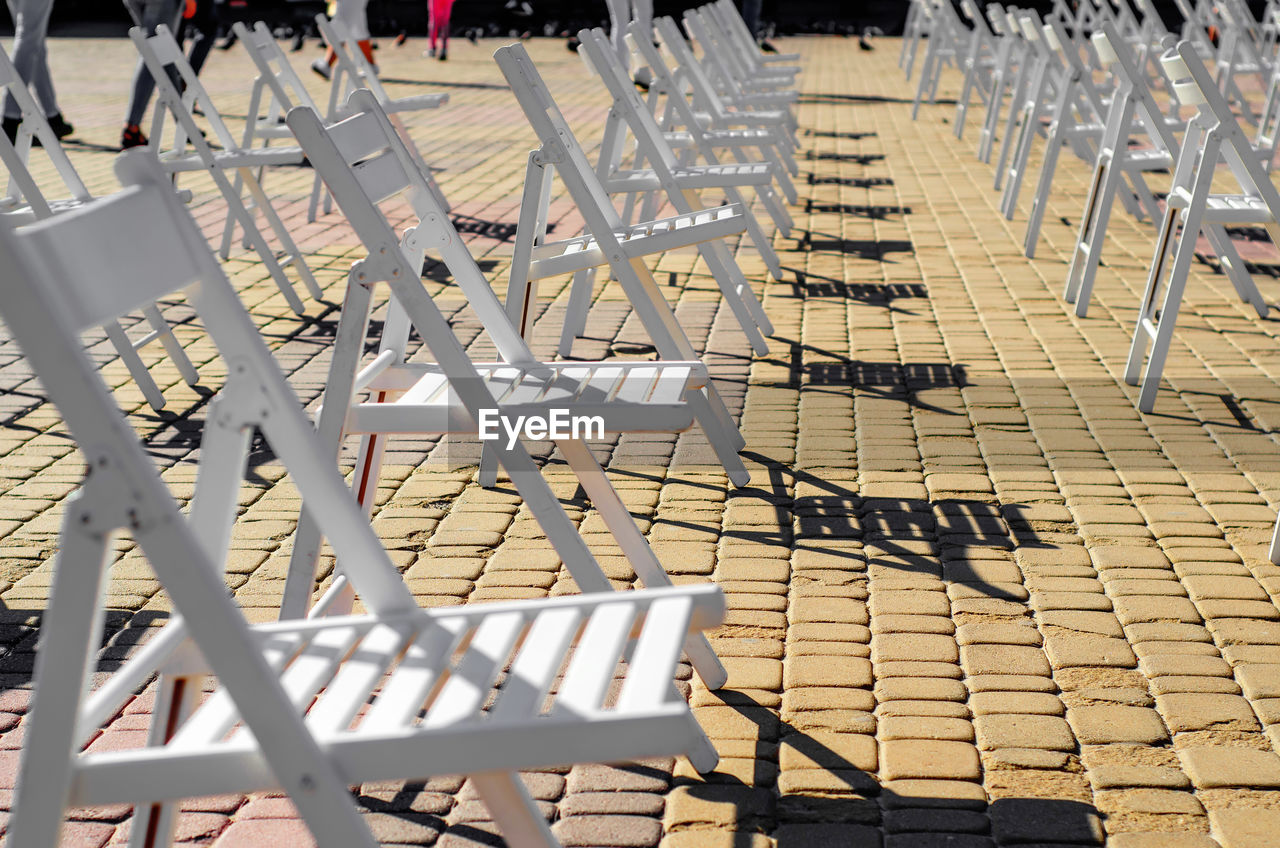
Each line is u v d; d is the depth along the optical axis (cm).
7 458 424
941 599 316
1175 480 395
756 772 245
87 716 173
